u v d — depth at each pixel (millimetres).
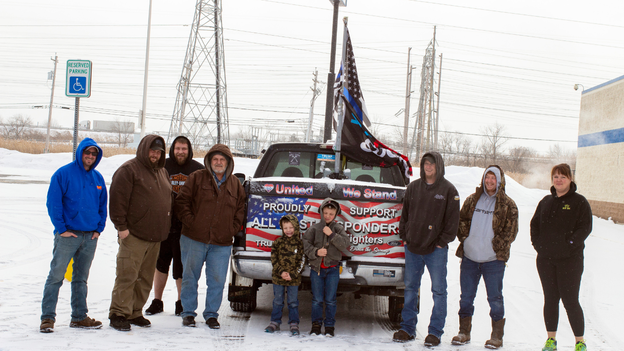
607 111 17719
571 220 4699
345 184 5039
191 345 4312
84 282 4680
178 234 5555
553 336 4773
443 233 4809
